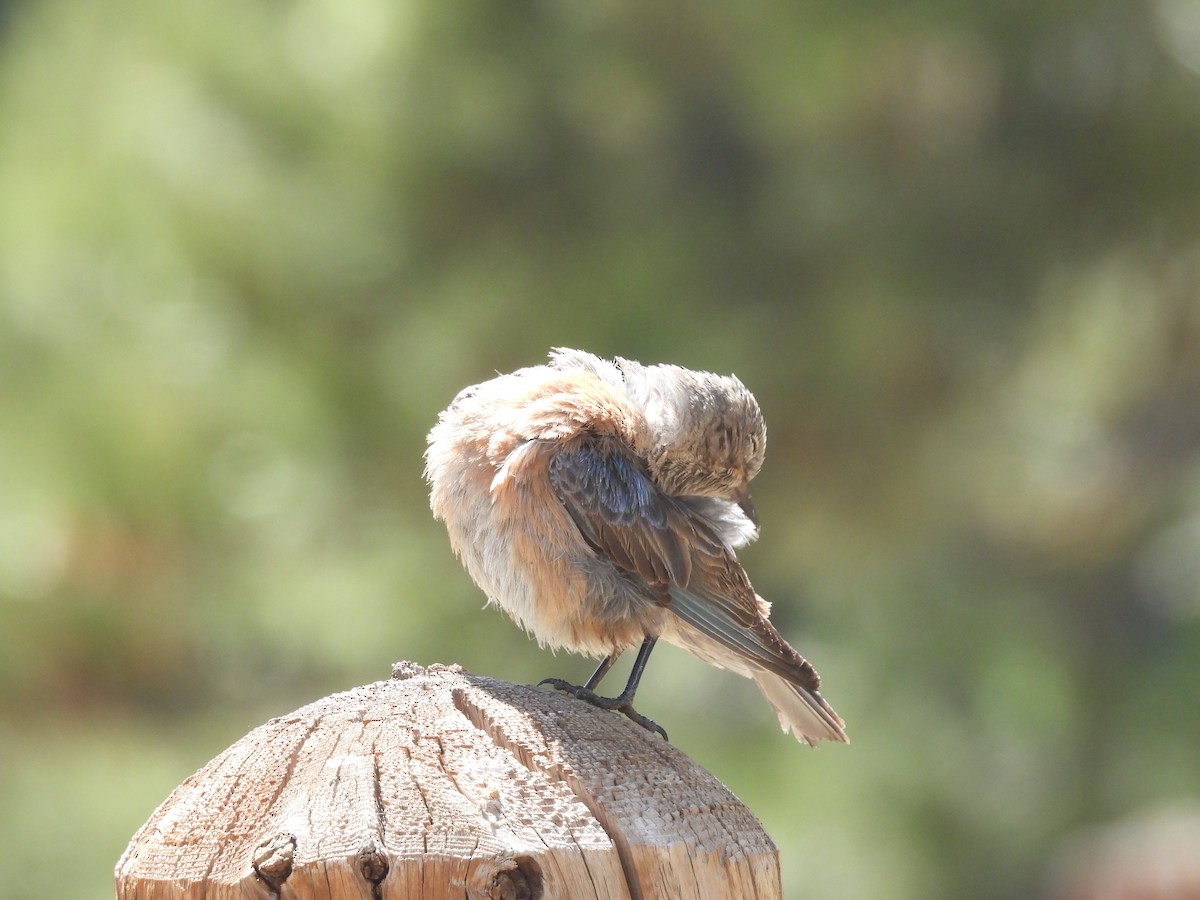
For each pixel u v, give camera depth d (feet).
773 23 42.09
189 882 14.06
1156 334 50.03
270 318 42.39
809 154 43.70
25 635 41.34
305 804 14.46
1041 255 43.93
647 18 42.29
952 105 44.27
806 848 44.42
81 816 40.55
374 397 42.47
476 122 41.78
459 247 42.98
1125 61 43.04
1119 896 36.60
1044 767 50.19
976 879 46.68
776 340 42.88
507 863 13.89
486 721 16.42
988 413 47.83
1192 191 44.11
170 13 43.27
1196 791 48.44
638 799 15.42
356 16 42.01
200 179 41.14
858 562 49.44
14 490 40.40
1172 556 55.01
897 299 43.04
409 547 44.11
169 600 42.16
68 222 41.29
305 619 42.88
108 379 40.27
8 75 45.42
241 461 41.86
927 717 48.88
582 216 43.11
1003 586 52.90
